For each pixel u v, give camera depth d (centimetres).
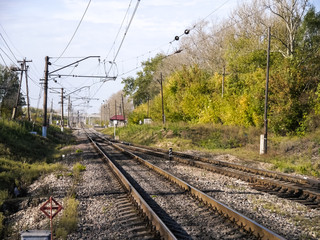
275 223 730
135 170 1584
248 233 648
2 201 993
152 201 936
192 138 3288
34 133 3039
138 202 877
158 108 5506
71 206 863
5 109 5394
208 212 800
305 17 3397
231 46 4538
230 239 623
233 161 1989
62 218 763
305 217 790
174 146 3017
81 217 809
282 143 2334
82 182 1270
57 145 3319
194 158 2102
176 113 4772
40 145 2633
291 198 990
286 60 3080
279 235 612
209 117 3888
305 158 1864
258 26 4159
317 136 2186
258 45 3834
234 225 696
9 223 834
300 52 3297
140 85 9238
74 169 1598
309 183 1198
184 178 1320
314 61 3170
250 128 3172
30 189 1261
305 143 2144
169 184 1191
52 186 1212
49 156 2320
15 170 1502
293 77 2919
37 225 764
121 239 641
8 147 1958
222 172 1449
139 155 2303
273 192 1065
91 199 995
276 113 2902
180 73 5166
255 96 3219
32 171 1530
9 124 2633
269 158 2020
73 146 3353
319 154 1875
